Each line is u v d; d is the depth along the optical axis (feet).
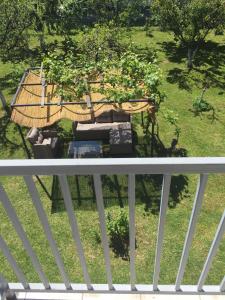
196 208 6.57
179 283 9.11
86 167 5.63
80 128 33.55
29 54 44.78
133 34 61.98
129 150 32.58
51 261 21.39
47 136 32.73
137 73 30.83
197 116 37.96
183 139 34.55
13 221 7.09
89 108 29.94
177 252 21.86
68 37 55.36
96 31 39.37
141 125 36.63
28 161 5.68
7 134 36.09
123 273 20.48
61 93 30.40
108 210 25.99
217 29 48.19
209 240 22.88
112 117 35.14
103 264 21.11
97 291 9.55
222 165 5.46
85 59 34.50
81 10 56.70
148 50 55.67
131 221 6.89
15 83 45.06
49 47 56.03
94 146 31.68
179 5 47.29
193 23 46.78
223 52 54.29
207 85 44.34
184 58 52.42
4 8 38.11
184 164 5.47
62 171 5.71
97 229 23.71
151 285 9.55
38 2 50.26
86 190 27.71
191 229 7.16
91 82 31.37
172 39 59.93
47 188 28.45
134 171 5.63
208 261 8.12
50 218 25.34
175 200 26.58
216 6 45.42
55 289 9.61
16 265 8.70
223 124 36.63
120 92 29.22
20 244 22.80
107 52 36.83
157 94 30.04
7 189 28.32
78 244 7.75
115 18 56.44
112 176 28.99
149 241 22.94
